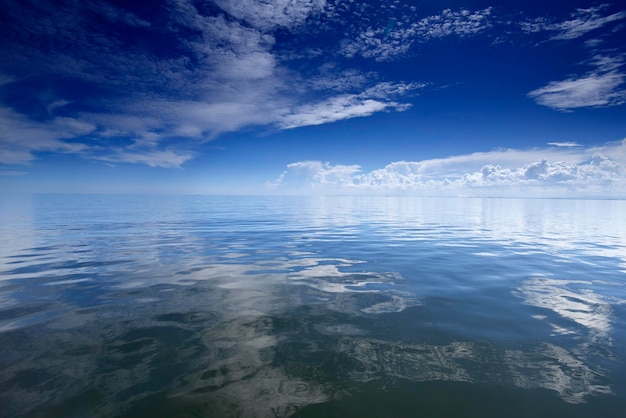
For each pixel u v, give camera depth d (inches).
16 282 361.1
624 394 154.4
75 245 635.5
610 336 219.9
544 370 176.1
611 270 423.2
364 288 340.2
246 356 190.9
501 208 2719.0
